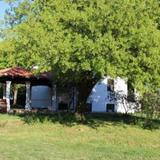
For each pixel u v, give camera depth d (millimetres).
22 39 23922
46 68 23828
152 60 23250
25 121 28344
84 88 29281
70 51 22625
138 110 31812
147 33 22797
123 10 22625
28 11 25453
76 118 29406
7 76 36625
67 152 17906
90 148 19438
